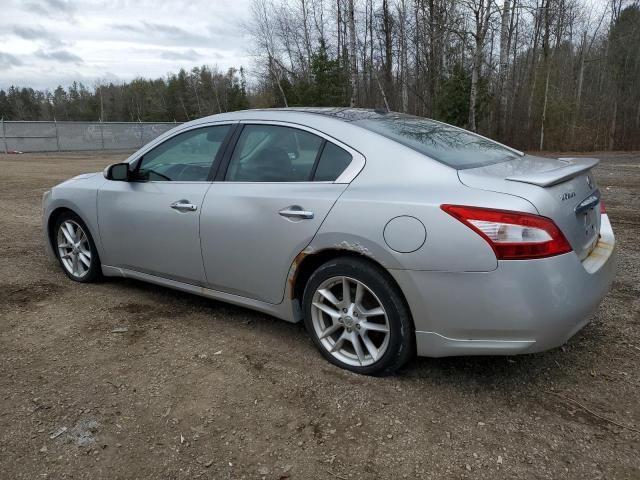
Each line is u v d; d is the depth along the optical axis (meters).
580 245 2.92
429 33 28.45
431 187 2.85
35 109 95.00
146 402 2.86
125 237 4.21
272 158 3.48
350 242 2.96
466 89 27.47
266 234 3.34
